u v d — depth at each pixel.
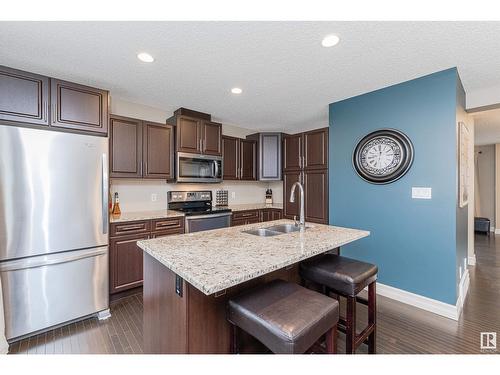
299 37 1.75
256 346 1.50
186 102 3.19
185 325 1.21
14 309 1.87
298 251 1.41
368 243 2.83
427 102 2.38
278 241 1.65
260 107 3.39
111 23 1.59
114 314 2.33
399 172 2.55
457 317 2.22
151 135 3.11
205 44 1.84
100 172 2.30
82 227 2.19
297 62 2.12
